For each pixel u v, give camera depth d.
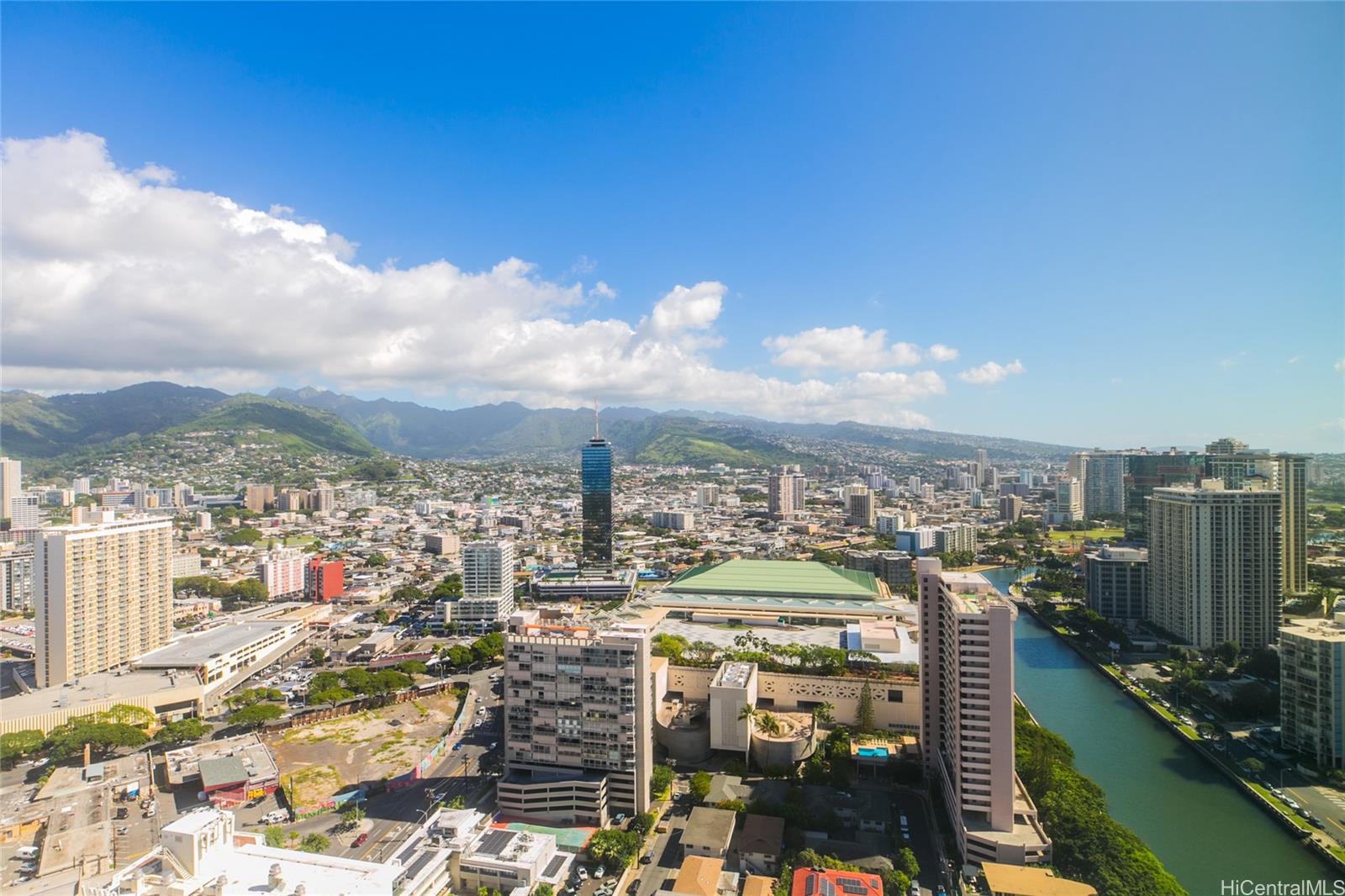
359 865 189.12
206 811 197.75
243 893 174.75
